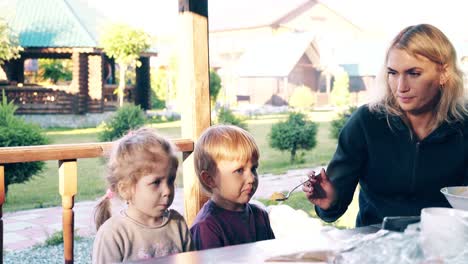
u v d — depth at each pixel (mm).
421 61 1901
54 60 26547
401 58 1921
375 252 1140
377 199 2139
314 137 13500
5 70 21641
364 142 2111
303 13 37750
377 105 2117
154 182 1795
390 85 2006
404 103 1949
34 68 27328
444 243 1104
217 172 1991
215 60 38156
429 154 2027
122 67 22703
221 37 38250
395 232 1203
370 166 2117
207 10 3348
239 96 35281
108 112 21906
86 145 2729
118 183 1832
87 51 21078
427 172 2031
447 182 2045
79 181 9727
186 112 3305
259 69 33875
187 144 3229
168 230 1873
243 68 34750
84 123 21109
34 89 20781
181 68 3352
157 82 31391
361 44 38406
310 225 3725
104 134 14320
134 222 1813
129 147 1825
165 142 1872
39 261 5113
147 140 1849
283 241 1410
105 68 25188
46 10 22453
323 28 38344
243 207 2082
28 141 8258
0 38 19562
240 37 37594
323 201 1961
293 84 34375
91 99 21578
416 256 1109
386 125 2084
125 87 23500
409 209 2055
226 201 2023
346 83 32844
